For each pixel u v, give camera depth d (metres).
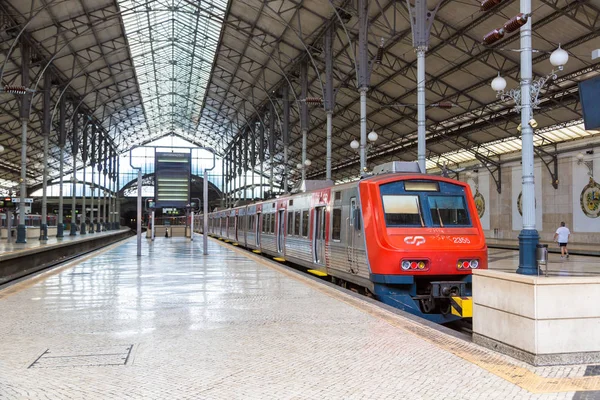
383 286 11.12
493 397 4.94
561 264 22.14
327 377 5.61
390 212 11.38
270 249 24.34
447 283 10.80
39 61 36.72
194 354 6.66
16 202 36.47
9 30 31.52
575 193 34.31
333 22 29.53
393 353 6.63
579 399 4.88
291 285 13.84
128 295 12.12
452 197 11.76
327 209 14.99
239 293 12.33
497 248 34.97
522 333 6.20
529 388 5.19
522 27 9.34
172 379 5.57
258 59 41.59
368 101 39.91
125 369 5.98
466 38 27.19
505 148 40.62
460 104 35.81
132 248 34.25
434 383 5.38
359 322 8.71
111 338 7.62
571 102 29.22
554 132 34.72
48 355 6.65
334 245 14.03
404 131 45.47
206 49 45.88
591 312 6.12
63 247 33.19
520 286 6.25
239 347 7.01
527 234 8.72
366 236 11.52
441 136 43.09
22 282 14.71
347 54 33.12
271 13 32.03
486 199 44.25
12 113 47.72
